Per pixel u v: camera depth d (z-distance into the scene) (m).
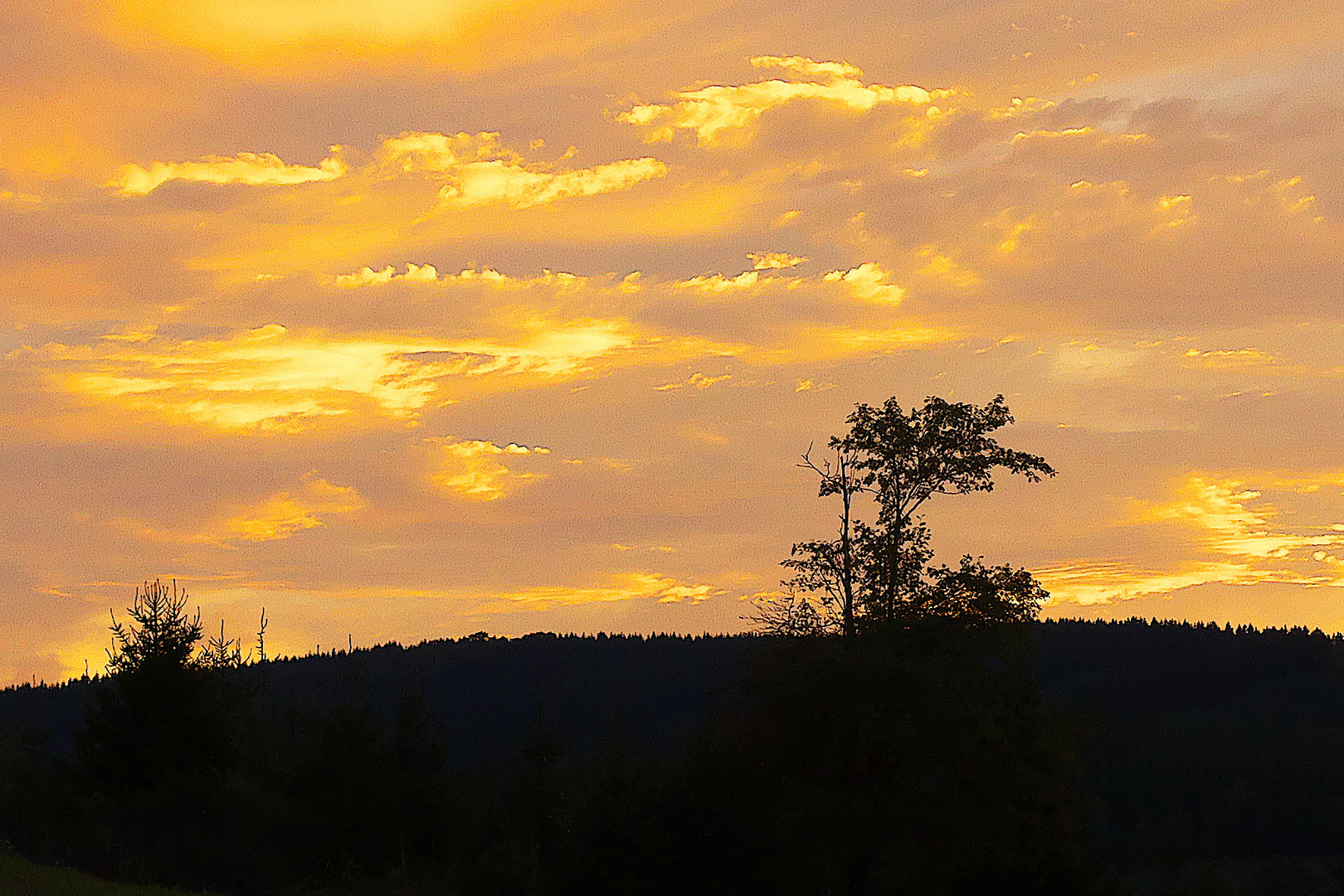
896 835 51.34
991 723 53.81
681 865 50.03
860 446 62.84
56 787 63.62
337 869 67.38
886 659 53.59
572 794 55.88
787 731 53.97
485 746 92.38
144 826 61.81
